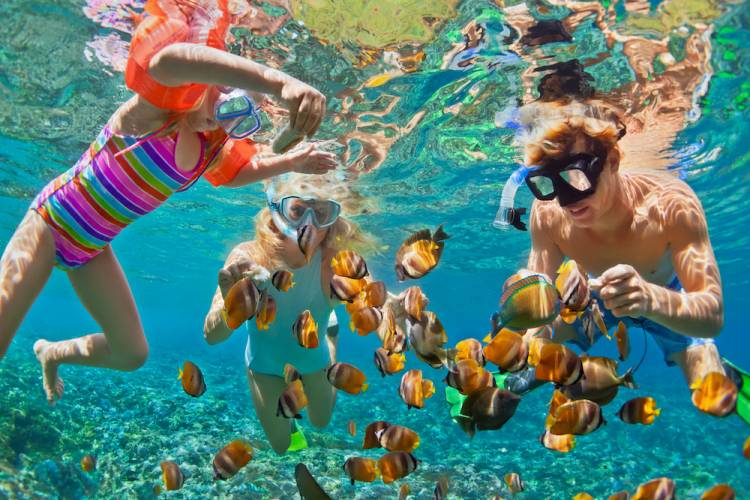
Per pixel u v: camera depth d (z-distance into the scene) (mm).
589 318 974
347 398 4613
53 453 2213
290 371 1034
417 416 3818
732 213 4461
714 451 3299
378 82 2090
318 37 1776
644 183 1254
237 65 708
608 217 1199
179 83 756
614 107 2199
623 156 2783
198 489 1954
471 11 1612
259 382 1452
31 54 2051
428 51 1854
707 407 749
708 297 977
